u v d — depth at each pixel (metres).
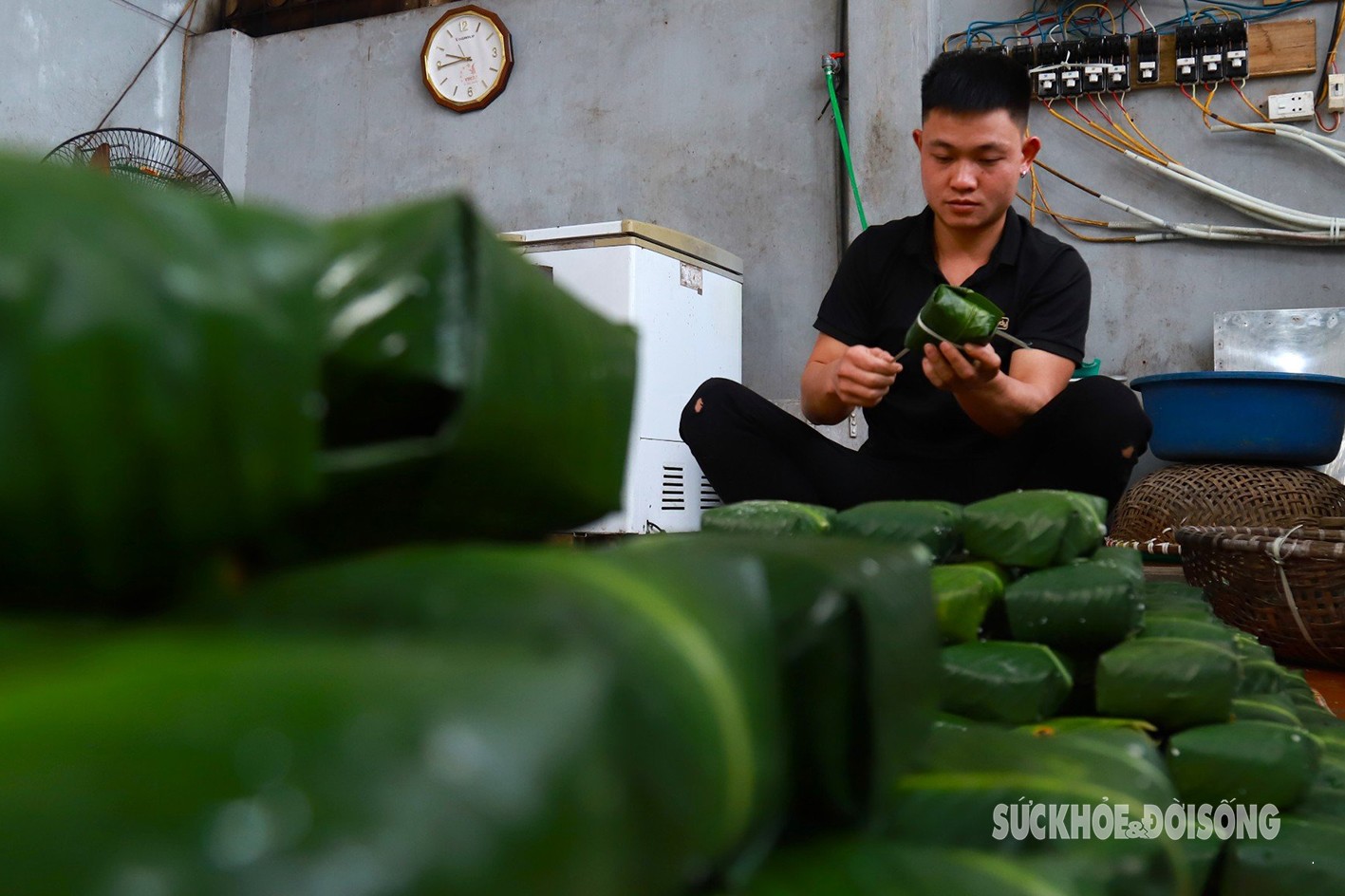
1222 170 3.30
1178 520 2.80
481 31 4.04
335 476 0.29
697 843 0.23
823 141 3.63
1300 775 0.60
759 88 3.71
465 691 0.14
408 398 0.32
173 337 0.21
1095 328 3.39
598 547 0.32
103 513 0.21
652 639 0.23
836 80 3.60
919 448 1.85
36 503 0.20
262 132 4.41
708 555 0.28
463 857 0.13
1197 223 3.31
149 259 0.21
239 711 0.13
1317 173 3.23
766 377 3.65
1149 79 3.32
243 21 4.50
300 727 0.13
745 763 0.24
